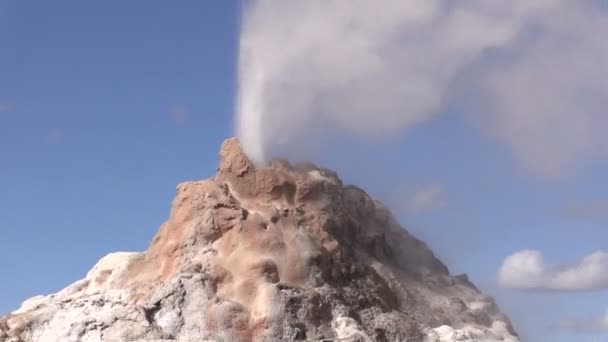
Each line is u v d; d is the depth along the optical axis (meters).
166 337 89.50
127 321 91.06
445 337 96.00
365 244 105.81
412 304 102.25
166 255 98.62
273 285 92.19
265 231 96.81
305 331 90.50
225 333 89.62
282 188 101.31
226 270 94.19
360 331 91.38
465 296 109.00
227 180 102.25
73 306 95.06
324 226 100.44
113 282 102.38
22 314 96.62
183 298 92.19
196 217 98.94
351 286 97.12
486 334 100.81
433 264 113.25
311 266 95.31
